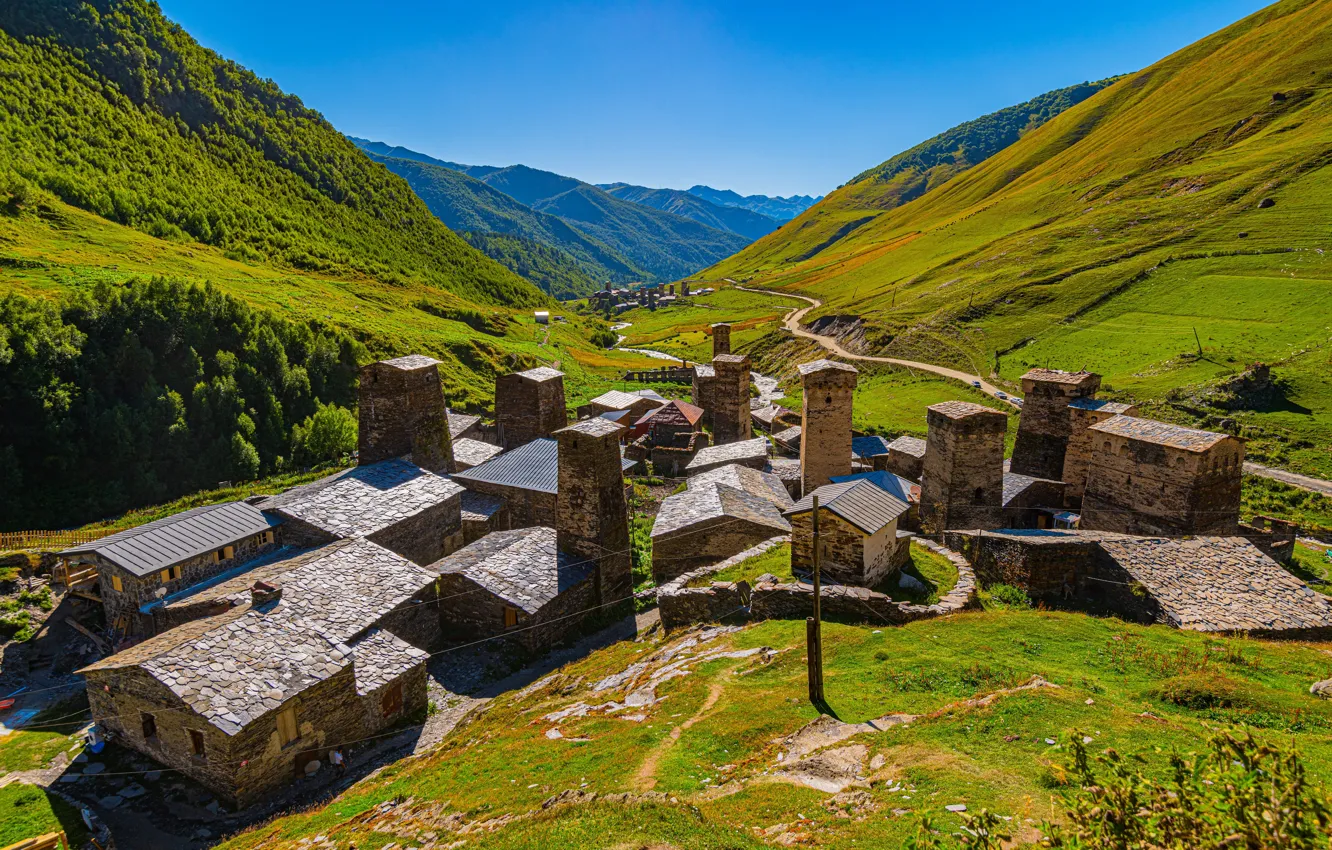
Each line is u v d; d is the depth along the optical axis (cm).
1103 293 11225
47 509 5694
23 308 6506
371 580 3275
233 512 3712
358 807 1964
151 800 2317
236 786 2262
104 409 6281
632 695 2178
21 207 10712
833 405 4072
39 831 2162
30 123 13612
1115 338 9781
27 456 5856
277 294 10912
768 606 2522
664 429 7625
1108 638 1991
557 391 5975
